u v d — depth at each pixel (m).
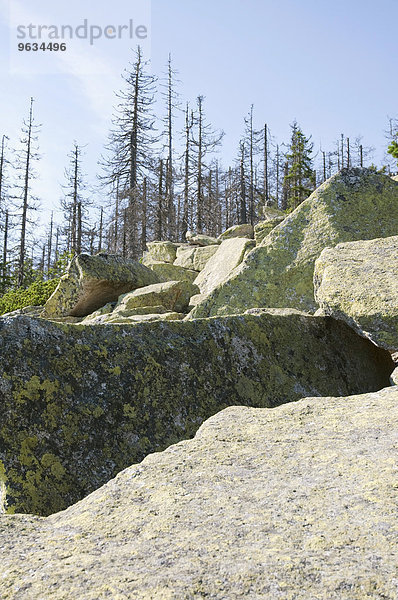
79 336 4.05
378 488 2.18
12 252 44.66
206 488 2.39
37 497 3.37
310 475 2.41
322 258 6.03
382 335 4.78
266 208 25.11
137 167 37.78
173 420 4.11
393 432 2.83
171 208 40.72
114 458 3.74
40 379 3.72
